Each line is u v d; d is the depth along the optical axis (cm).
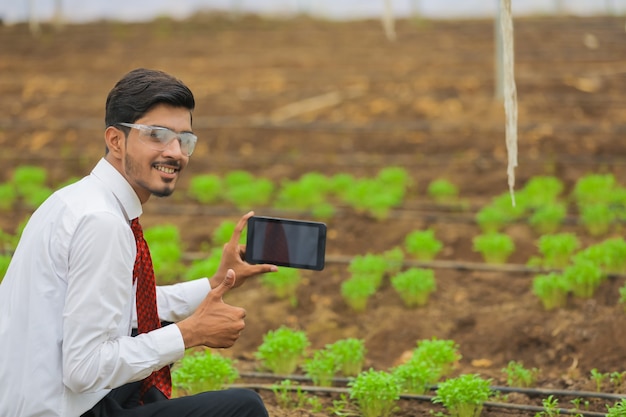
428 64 1558
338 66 1568
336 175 1031
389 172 959
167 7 2662
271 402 521
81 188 333
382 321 659
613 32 1872
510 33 493
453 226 861
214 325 334
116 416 338
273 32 1994
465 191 987
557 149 1064
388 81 1410
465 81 1374
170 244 749
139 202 346
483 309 662
